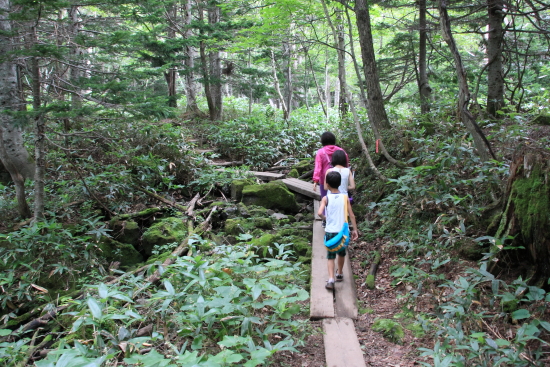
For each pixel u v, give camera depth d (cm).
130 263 584
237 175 871
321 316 390
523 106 846
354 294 438
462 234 436
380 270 499
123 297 329
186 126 1375
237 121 1270
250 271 419
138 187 740
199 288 371
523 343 259
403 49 1014
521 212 361
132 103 551
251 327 335
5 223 612
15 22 547
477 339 287
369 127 869
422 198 520
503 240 358
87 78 572
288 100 1620
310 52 1808
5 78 624
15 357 327
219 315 351
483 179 470
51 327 420
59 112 502
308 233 621
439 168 516
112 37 557
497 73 768
